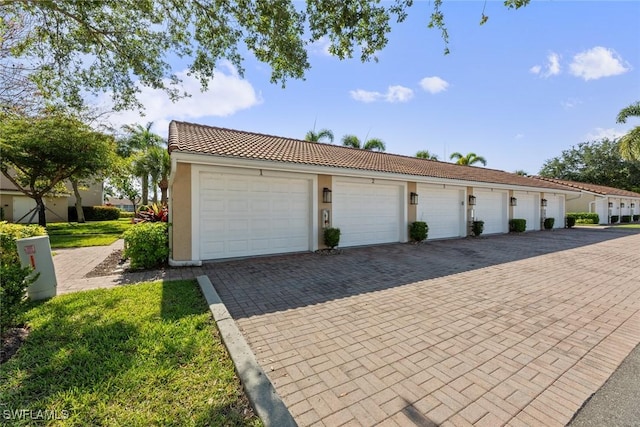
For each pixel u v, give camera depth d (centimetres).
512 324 380
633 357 299
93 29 596
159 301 434
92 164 1530
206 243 724
